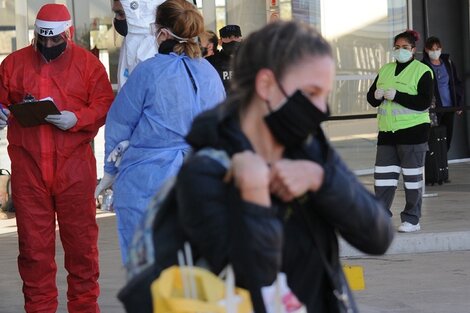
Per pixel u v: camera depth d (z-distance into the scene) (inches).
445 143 839.1
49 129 374.6
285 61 152.6
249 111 156.9
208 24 834.2
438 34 975.0
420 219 647.8
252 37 156.6
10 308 453.7
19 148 378.0
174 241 154.9
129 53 393.1
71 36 382.0
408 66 593.0
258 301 149.0
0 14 751.1
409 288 484.1
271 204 152.3
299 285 159.3
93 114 377.1
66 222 383.2
